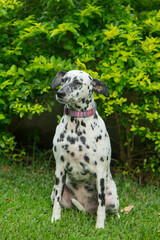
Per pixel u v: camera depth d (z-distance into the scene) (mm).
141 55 4500
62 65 4254
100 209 3348
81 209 3600
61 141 3270
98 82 3400
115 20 4438
